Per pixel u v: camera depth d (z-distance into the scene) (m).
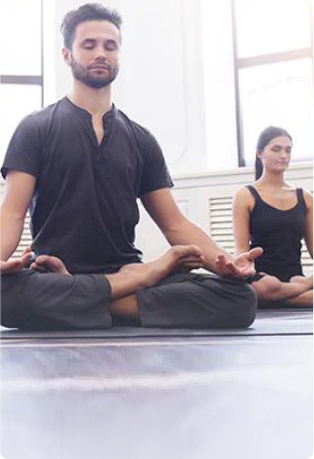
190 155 3.13
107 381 0.47
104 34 1.37
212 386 0.44
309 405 0.37
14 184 1.31
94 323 1.16
